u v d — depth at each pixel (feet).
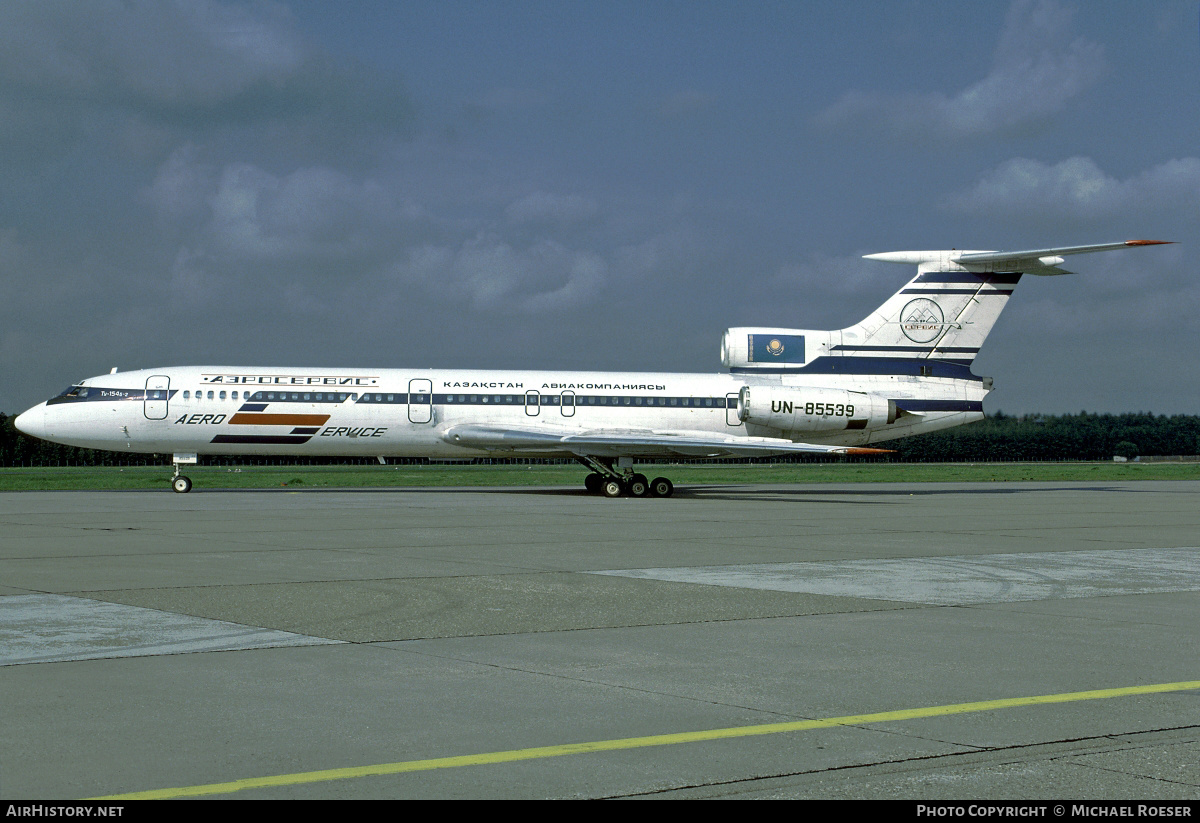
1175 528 97.50
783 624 44.34
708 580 57.82
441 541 78.69
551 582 56.49
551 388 152.25
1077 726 28.84
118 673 34.22
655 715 29.71
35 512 108.58
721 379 157.38
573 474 270.87
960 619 45.80
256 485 189.06
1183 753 26.53
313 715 29.35
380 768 24.91
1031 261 154.20
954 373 159.02
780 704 31.04
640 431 152.25
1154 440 603.67
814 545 78.23
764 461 500.74
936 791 23.68
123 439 143.64
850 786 23.99
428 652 38.11
